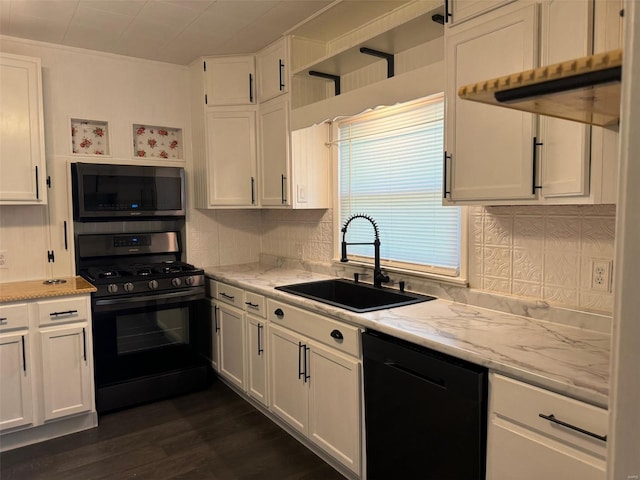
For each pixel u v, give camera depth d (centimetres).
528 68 151
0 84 264
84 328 268
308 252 339
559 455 127
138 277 294
